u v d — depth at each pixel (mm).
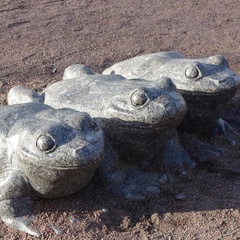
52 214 3803
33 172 3574
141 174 4383
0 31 8664
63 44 8180
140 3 10398
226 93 4359
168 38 8539
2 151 3748
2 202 3719
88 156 3426
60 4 10172
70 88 4363
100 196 4113
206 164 4766
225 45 8273
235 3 10406
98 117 4023
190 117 4602
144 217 3996
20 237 3697
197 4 10336
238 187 4371
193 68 4367
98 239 3709
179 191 4316
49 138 3445
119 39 8453
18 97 4703
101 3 10344
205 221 3916
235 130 5508
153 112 3746
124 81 4230
